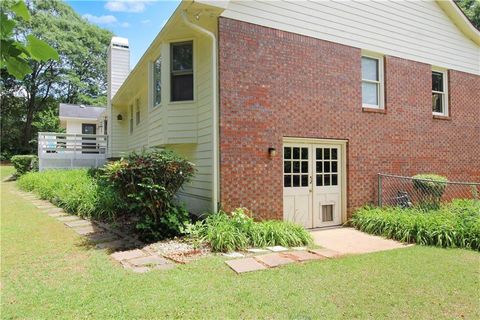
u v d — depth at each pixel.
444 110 9.22
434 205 7.27
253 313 2.85
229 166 5.91
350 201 7.33
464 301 3.14
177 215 5.65
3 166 23.78
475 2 16.92
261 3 6.34
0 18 1.18
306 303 3.06
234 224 5.32
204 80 6.48
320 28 7.03
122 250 4.82
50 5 31.41
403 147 8.17
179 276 3.71
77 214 7.56
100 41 34.97
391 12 8.14
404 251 4.98
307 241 5.50
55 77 30.88
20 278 3.66
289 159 6.76
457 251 4.97
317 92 6.92
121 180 5.36
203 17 6.04
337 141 7.23
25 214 7.70
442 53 9.10
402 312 2.90
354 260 4.45
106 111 17.39
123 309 2.88
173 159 5.65
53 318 2.73
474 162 9.61
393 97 8.07
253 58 6.21
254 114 6.18
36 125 27.78
